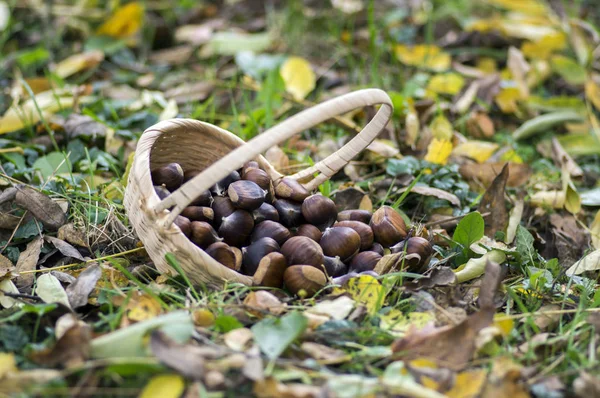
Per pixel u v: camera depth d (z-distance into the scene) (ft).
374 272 2.89
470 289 2.99
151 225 2.82
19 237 3.14
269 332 2.67
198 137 3.07
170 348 2.56
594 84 4.18
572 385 2.65
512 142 3.92
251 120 3.75
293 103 4.06
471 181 3.64
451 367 2.66
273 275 2.87
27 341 2.71
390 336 2.75
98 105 3.92
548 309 2.92
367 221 3.10
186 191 2.75
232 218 2.94
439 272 2.92
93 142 3.64
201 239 2.89
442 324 2.82
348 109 2.78
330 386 2.55
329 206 3.01
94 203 3.29
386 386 2.55
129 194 2.92
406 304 2.90
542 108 4.17
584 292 2.98
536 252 3.18
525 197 3.53
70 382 2.58
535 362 2.73
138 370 2.56
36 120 3.75
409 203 3.49
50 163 3.50
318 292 2.84
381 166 3.70
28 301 2.88
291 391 2.52
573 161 3.88
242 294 2.85
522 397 2.57
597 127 4.04
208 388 2.54
